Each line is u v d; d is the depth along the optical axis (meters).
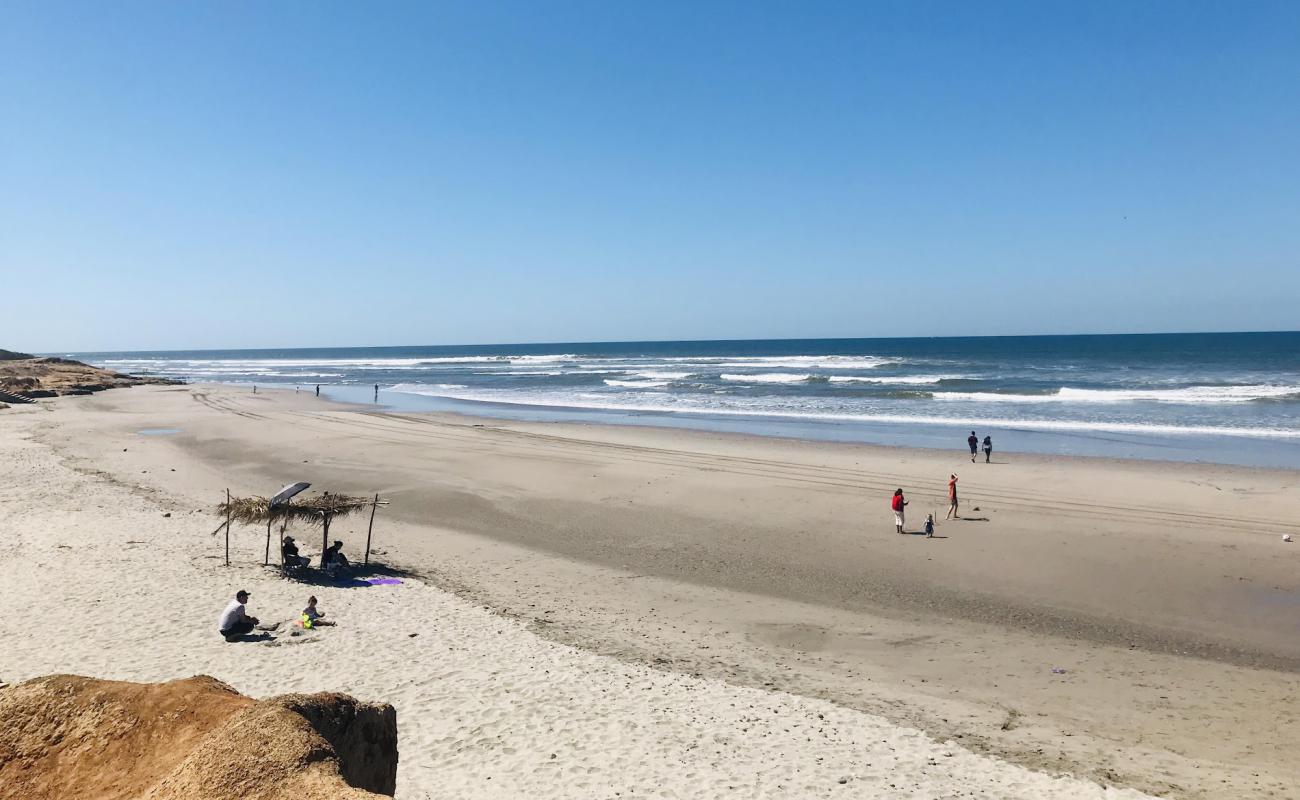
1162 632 13.55
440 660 11.47
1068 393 51.19
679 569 17.23
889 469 27.69
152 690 5.33
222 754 4.29
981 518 20.94
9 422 41.22
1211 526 19.55
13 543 16.95
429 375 94.19
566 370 98.62
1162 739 9.74
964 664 12.24
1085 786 8.38
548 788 8.02
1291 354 101.12
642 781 8.20
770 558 18.02
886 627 13.88
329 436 36.62
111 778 4.66
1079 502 22.30
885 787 8.22
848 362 102.00
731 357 129.88
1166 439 33.50
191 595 14.09
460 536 19.91
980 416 42.47
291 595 14.43
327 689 10.23
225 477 27.06
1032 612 14.59
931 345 185.38
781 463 28.98
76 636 11.84
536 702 10.09
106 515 20.16
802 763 8.69
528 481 26.17
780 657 12.47
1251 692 11.19
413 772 8.29
